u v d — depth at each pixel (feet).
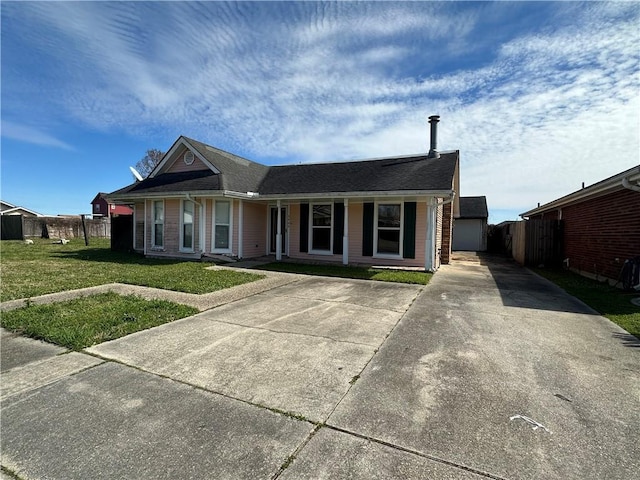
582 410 8.28
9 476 6.16
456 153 38.09
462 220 79.56
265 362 11.23
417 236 35.42
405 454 6.64
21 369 10.64
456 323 15.79
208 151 42.93
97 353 11.96
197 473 6.15
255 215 42.45
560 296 22.15
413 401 8.70
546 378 10.03
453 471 6.15
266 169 50.06
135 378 10.06
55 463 6.47
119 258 41.37
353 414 8.11
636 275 23.50
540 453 6.66
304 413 8.16
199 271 30.50
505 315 17.25
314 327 15.10
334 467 6.27
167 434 7.36
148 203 43.42
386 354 11.91
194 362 11.21
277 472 6.15
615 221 26.94
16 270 30.40
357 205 38.04
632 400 8.78
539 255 40.98
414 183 32.09
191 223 40.65
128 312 16.74
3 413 8.18
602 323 15.85
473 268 39.06
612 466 6.31
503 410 8.26
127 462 6.47
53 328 14.02
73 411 8.27
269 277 28.53
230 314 17.24
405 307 18.89
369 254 37.47
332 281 27.30
